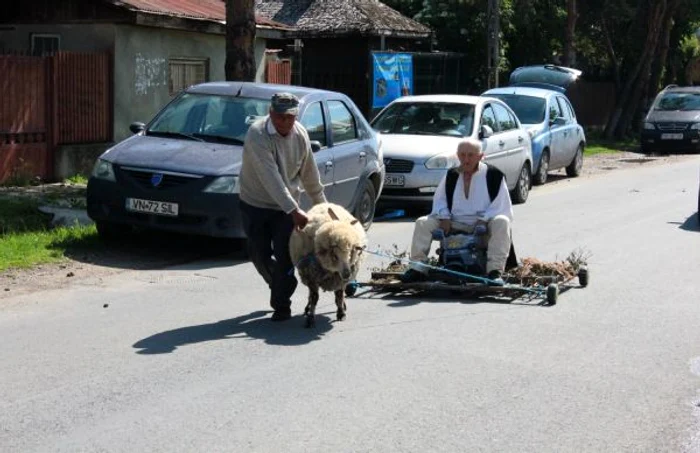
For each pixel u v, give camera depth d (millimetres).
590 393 5918
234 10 14547
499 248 8344
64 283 9102
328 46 28547
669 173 22281
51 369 6336
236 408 5562
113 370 6316
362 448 4957
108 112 16781
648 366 6512
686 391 5996
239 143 10914
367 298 8570
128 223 10469
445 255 8484
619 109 33938
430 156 13883
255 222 7621
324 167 11273
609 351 6859
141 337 7184
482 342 7039
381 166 12922
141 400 5707
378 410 5543
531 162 16688
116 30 16797
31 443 5020
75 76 15945
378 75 25562
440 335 7230
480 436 5156
